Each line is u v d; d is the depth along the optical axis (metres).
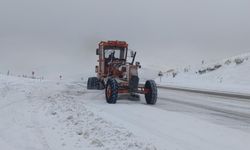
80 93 19.75
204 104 16.30
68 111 12.57
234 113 13.52
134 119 11.34
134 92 16.14
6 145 8.46
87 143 8.37
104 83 19.83
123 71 16.31
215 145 8.27
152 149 7.68
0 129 10.04
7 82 24.67
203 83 35.75
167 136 9.04
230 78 36.31
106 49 19.34
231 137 9.09
